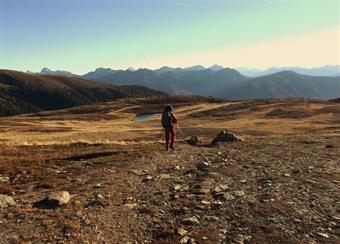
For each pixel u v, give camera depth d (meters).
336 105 128.50
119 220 10.34
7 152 23.84
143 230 9.70
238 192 12.76
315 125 89.38
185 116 134.88
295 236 9.24
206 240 9.05
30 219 10.34
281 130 79.69
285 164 17.53
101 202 11.73
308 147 22.80
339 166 16.73
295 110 123.56
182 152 22.16
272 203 11.66
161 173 16.25
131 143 29.45
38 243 8.81
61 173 16.64
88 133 81.75
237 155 20.61
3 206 11.47
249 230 9.66
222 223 10.16
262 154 20.67
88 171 16.94
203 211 11.08
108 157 20.38
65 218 10.40
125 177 15.48
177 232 9.43
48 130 97.25
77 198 12.36
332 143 24.48
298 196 12.34
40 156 21.91
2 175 16.25
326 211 10.91
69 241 8.91
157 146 26.30
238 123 104.00
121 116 159.62
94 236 9.25
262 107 138.88
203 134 71.00
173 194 12.73
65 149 26.12
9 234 9.33
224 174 15.84
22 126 111.50
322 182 14.00
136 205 11.62
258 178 14.93
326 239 9.03
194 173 16.23
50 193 13.05
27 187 14.23
